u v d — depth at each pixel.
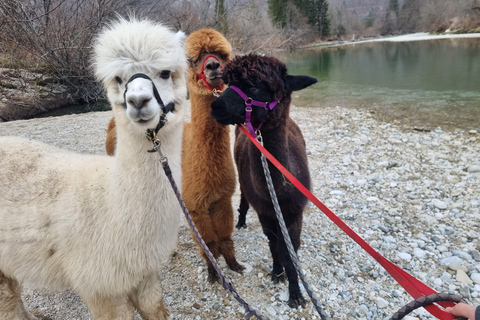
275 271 3.45
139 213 2.00
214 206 3.33
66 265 2.13
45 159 2.45
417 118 9.51
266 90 2.61
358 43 46.72
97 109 14.84
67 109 15.08
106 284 2.08
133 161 1.98
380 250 3.91
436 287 3.33
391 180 5.73
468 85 13.27
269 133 2.74
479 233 4.13
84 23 15.47
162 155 1.94
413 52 27.19
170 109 1.99
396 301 3.20
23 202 2.16
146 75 1.87
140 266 2.09
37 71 15.53
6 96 13.97
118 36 1.90
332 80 17.03
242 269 3.62
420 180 5.68
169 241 2.20
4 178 2.24
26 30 14.17
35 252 2.14
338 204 4.96
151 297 2.35
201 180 3.07
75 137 8.80
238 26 21.88
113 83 1.97
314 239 4.12
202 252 3.37
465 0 43.62
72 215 2.08
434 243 4.00
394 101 11.76
